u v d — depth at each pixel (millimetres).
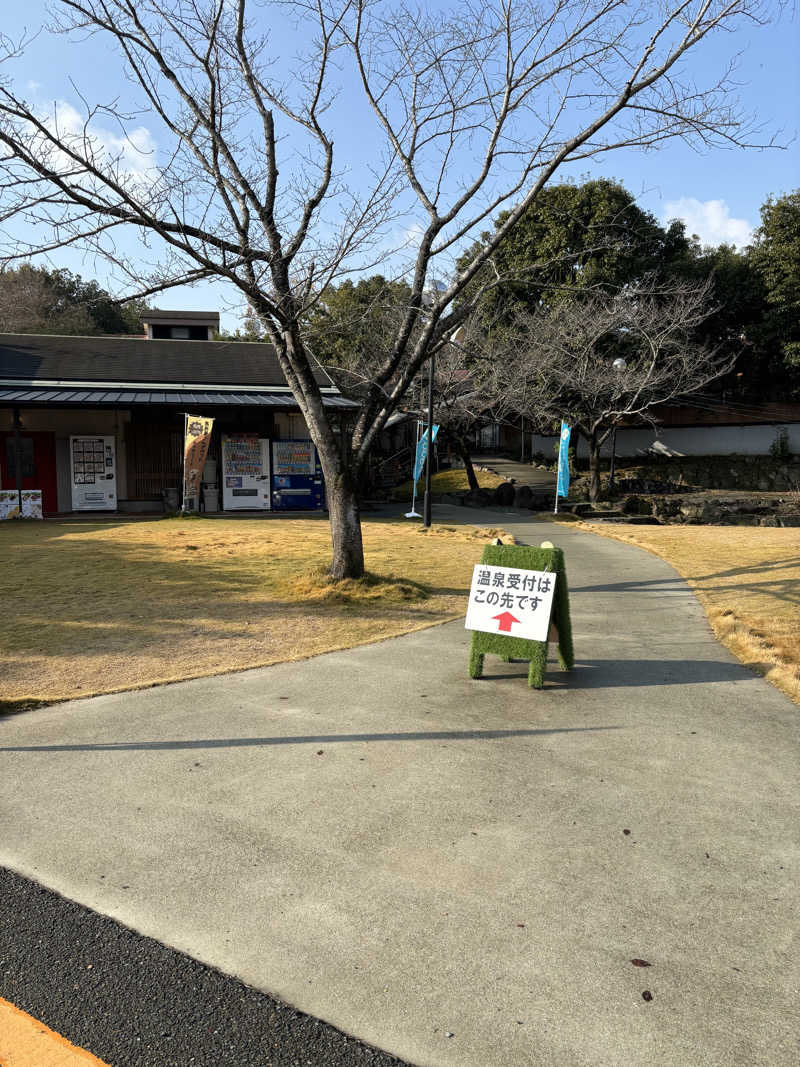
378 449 32656
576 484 28109
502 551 5910
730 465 30703
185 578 9828
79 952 2586
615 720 4898
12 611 7965
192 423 17109
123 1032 2238
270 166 8117
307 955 2566
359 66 8305
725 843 3312
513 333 23797
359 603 8492
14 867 3119
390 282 10289
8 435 19203
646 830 3430
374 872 3082
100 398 18062
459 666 6199
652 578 10281
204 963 2529
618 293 25719
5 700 5156
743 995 2365
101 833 3404
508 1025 2244
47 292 38656
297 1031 2234
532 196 8164
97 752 4363
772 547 12820
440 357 22328
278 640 7004
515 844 3305
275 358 23344
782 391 31688
